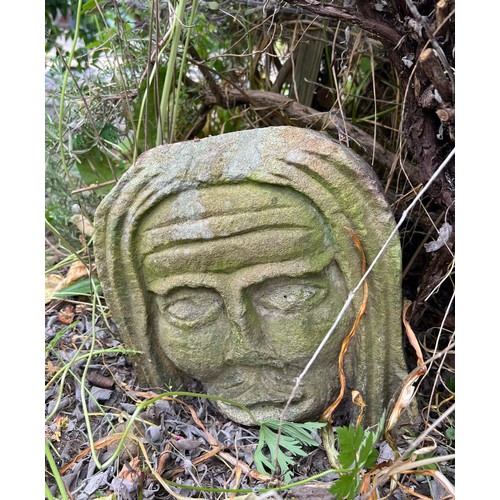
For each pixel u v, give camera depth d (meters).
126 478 1.18
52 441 1.32
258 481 1.21
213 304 1.26
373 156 1.62
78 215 2.08
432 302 1.70
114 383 1.49
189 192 1.18
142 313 1.35
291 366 1.27
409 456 1.05
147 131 1.71
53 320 1.75
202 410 1.40
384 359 1.25
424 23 1.04
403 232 1.72
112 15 2.23
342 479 0.95
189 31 1.54
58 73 1.79
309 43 1.85
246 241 1.17
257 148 1.15
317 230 1.18
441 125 1.19
